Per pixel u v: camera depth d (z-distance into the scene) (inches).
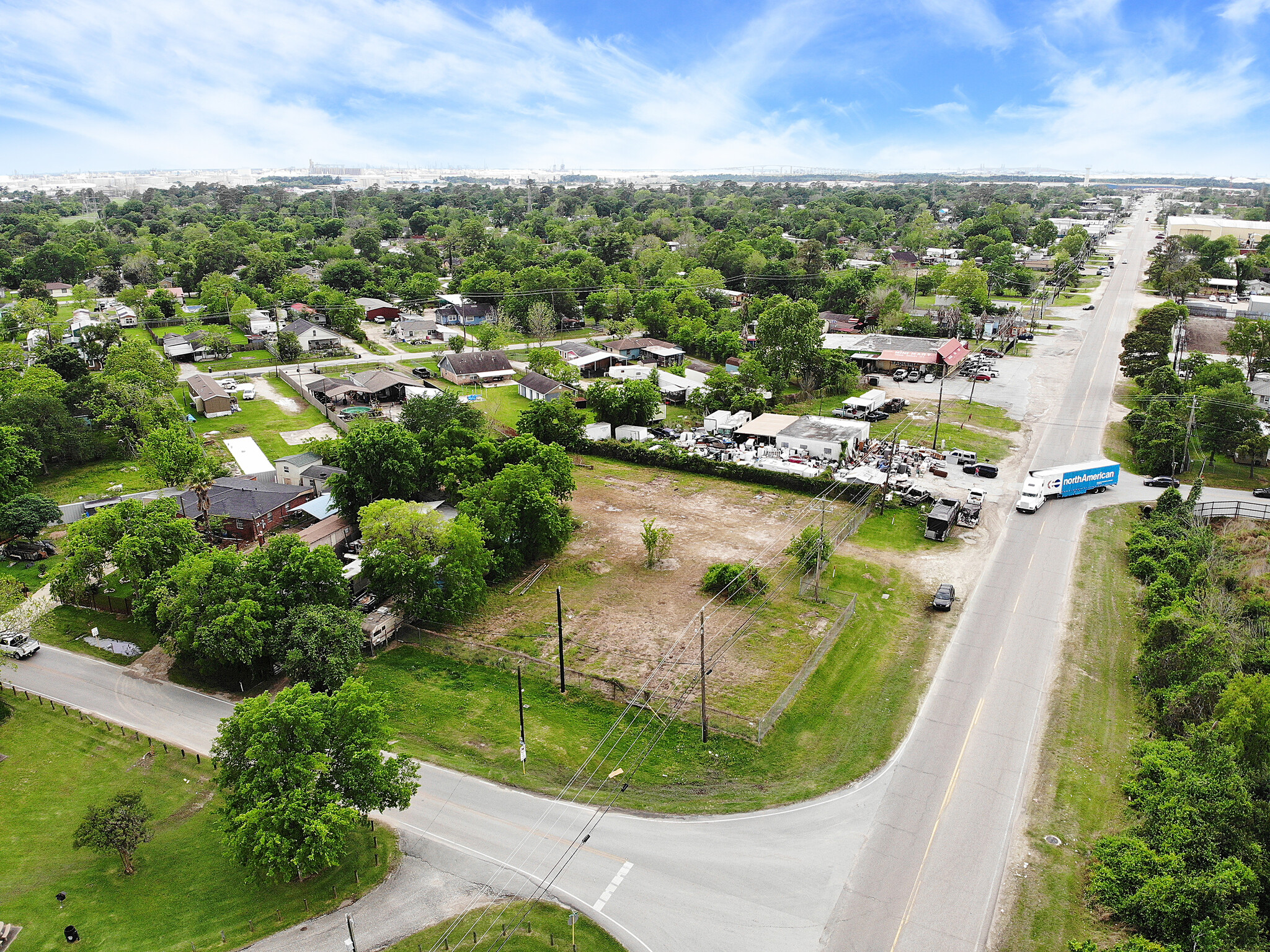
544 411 3752.5
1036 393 4608.8
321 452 3481.8
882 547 2795.3
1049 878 1423.5
